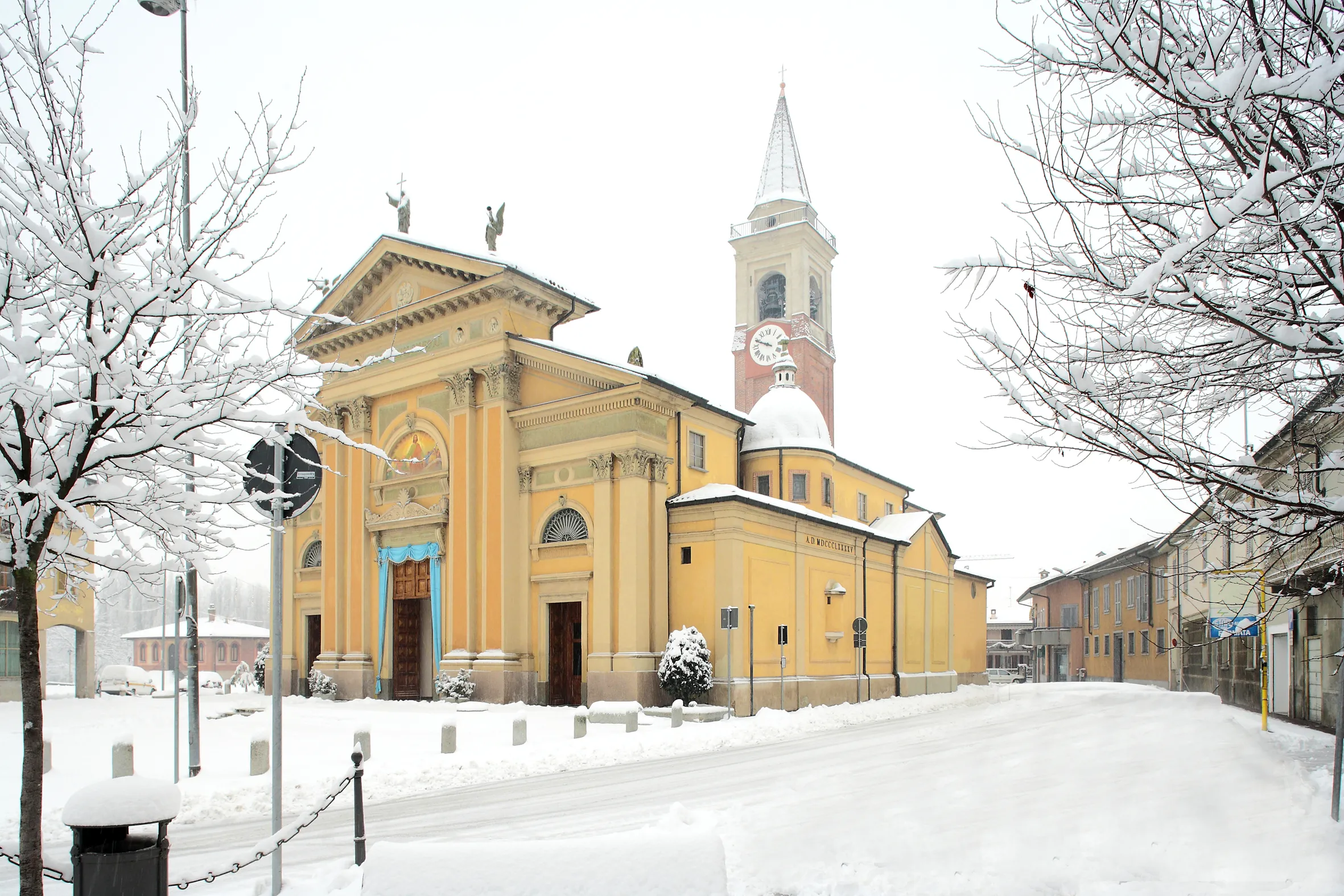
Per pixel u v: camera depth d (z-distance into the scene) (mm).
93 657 36188
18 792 15148
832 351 70562
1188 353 6938
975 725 27188
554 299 34688
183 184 13023
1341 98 6164
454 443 34125
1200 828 10672
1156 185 7117
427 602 36562
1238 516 7082
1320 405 7609
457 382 34188
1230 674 36719
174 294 7695
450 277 35156
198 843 11797
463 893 5539
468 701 31781
